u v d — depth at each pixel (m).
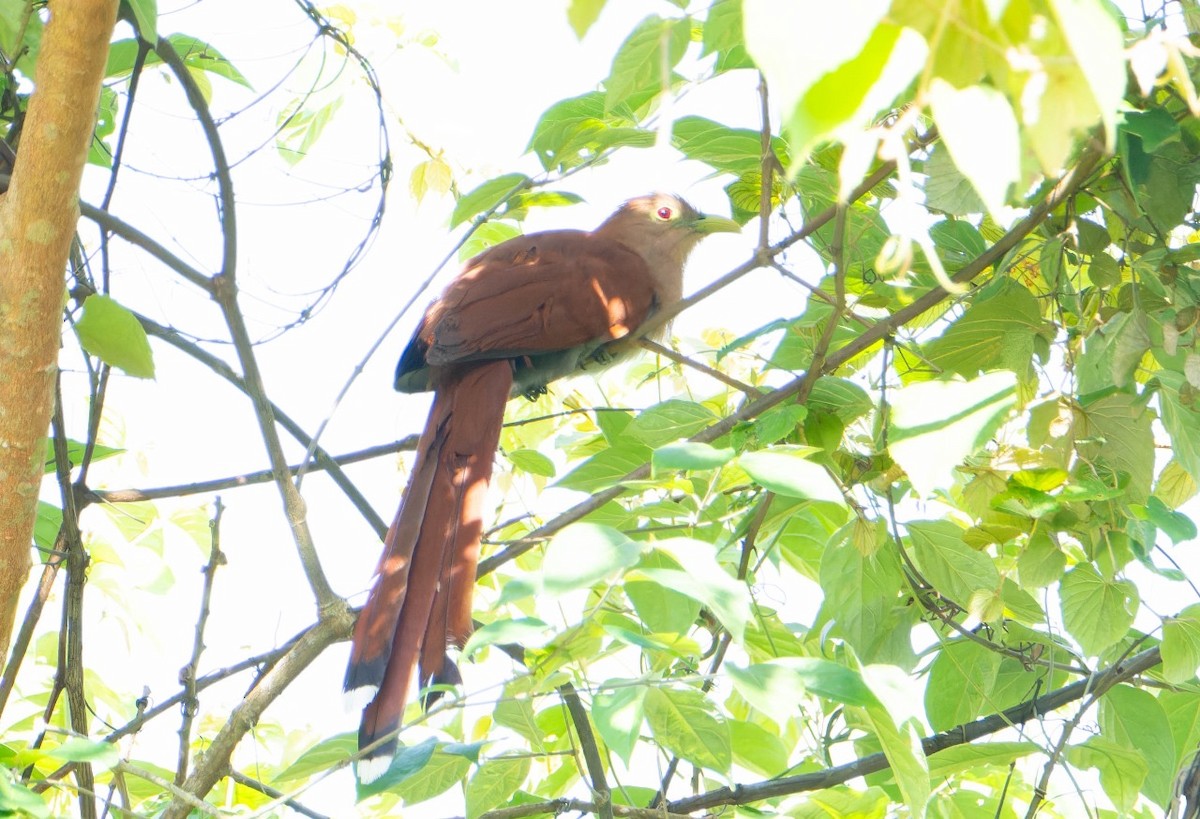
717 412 8.70
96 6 4.46
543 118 7.61
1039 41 1.95
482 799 7.14
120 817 6.24
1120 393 6.58
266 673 7.18
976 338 7.02
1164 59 2.39
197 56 7.65
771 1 1.77
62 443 6.97
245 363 6.92
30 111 4.66
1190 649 6.59
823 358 6.96
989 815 7.61
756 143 7.44
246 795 7.20
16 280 4.88
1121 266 6.99
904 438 4.73
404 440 8.37
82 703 6.75
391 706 6.56
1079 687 7.52
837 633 7.96
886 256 2.33
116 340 6.31
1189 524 6.35
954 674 7.69
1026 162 2.22
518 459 8.46
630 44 5.89
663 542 4.39
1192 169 6.46
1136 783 7.03
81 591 6.89
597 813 6.39
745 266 7.51
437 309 8.99
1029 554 6.58
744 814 6.04
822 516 8.31
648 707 5.72
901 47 1.86
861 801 6.18
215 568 6.93
